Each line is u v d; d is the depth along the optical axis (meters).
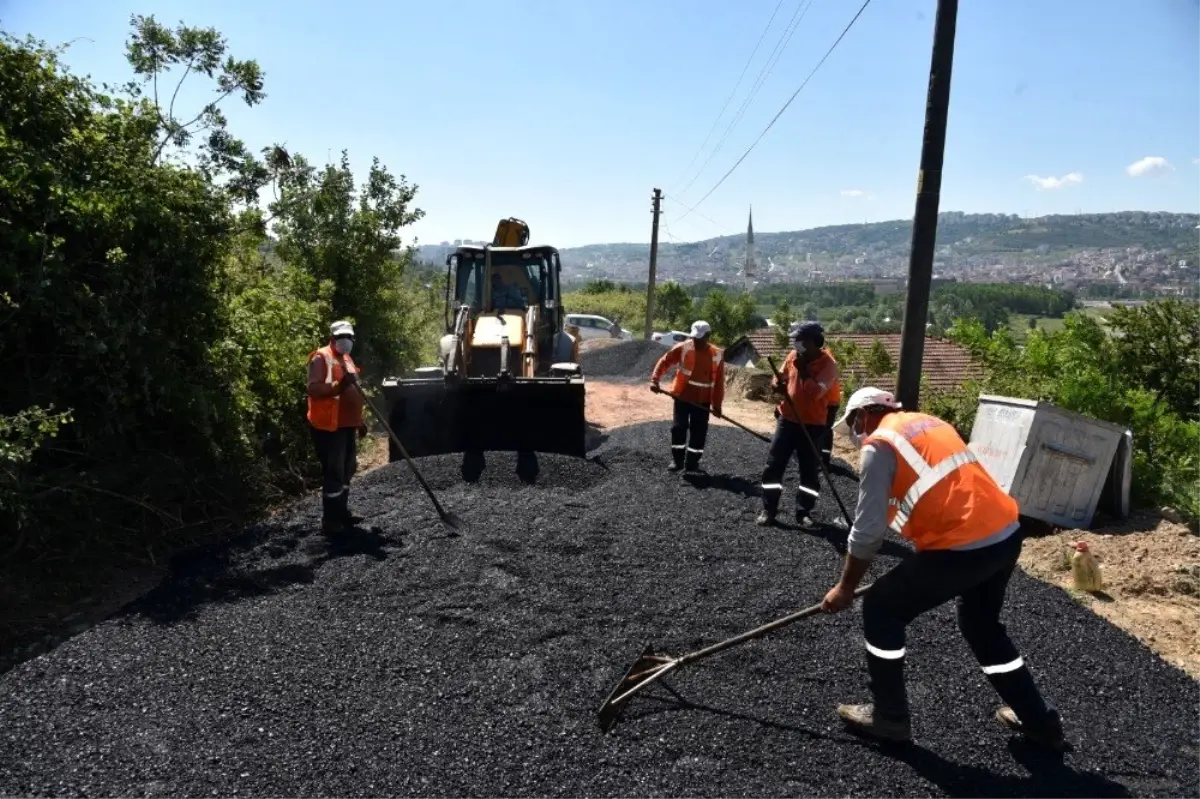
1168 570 5.82
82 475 5.63
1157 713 3.86
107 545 5.81
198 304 6.75
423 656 4.20
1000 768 3.37
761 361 17.67
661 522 6.43
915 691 3.91
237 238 8.77
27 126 5.91
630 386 18.00
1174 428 9.31
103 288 6.13
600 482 7.82
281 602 4.89
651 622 4.65
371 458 9.51
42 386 5.68
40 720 3.62
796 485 7.86
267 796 3.11
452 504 6.82
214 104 9.12
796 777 3.28
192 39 8.93
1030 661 4.25
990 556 3.28
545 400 8.94
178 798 3.09
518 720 3.62
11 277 5.29
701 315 44.06
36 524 5.31
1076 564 5.71
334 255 13.19
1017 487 6.91
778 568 5.51
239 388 7.16
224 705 3.74
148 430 6.65
